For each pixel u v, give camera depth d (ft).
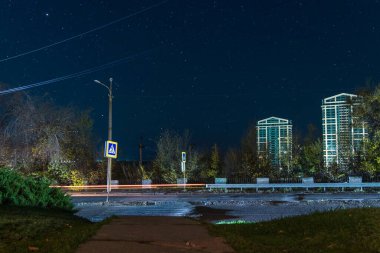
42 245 30.45
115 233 36.65
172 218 51.44
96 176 171.32
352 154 152.05
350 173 150.61
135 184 169.68
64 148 152.46
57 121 142.92
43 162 144.87
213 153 180.86
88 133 169.99
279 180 148.97
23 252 27.91
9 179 51.21
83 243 31.55
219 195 120.78
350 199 97.96
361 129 151.94
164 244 32.01
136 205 94.17
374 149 144.15
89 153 170.71
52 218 44.34
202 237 35.47
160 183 172.96
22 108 128.88
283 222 43.75
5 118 126.82
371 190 132.16
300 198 103.81
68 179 157.38
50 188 56.54
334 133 178.29
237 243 32.24
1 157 123.85
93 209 86.43
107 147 101.71
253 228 42.52
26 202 51.26
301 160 169.68
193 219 50.75
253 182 151.43
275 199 101.81
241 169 172.24
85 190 153.17
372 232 34.73
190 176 171.73
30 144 132.16
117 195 128.77
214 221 63.52
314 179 154.51
